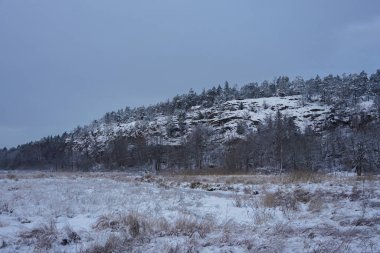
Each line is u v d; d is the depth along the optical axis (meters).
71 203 13.55
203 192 20.53
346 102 149.88
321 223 8.89
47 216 10.80
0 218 10.37
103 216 9.79
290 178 23.16
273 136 90.94
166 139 152.88
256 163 87.50
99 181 28.81
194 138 110.00
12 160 176.50
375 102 132.50
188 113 181.12
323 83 177.25
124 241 7.59
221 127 148.12
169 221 9.96
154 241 7.71
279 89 190.88
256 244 7.14
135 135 160.12
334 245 6.79
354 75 176.38
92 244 7.27
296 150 80.75
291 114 148.12
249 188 19.89
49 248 7.22
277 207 12.68
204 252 6.85
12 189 19.84
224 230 8.52
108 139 166.62
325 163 83.25
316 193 14.81
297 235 7.93
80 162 139.25
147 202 14.48
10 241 7.70
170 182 29.77
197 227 8.98
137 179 34.22
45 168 150.50
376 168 64.81
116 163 126.50
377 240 7.13
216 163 105.19
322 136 113.06
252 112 157.12
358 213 10.30
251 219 10.49
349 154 76.56
